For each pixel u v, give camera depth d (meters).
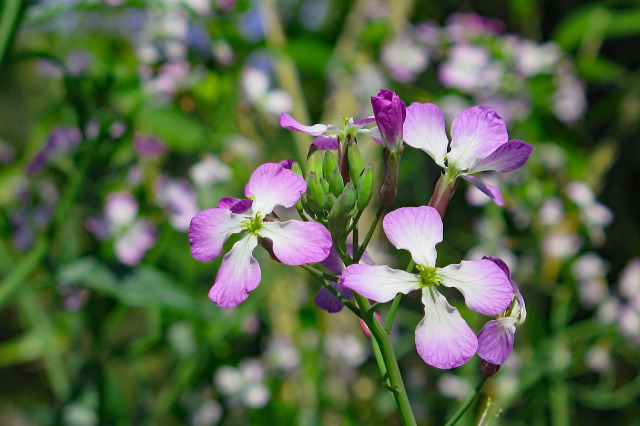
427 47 0.44
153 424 0.33
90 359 0.33
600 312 0.39
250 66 0.41
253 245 0.18
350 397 0.39
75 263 0.29
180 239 0.36
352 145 0.19
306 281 0.41
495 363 0.17
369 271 0.17
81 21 0.36
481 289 0.17
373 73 0.42
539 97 0.42
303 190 0.18
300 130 0.19
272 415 0.37
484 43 0.43
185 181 0.34
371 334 0.19
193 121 0.37
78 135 0.32
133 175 0.32
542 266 0.40
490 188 0.19
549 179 0.43
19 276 0.27
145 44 0.36
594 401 0.39
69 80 0.28
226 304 0.17
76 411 0.32
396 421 0.41
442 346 0.17
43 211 0.32
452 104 0.41
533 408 0.38
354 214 0.19
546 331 0.40
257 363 0.38
